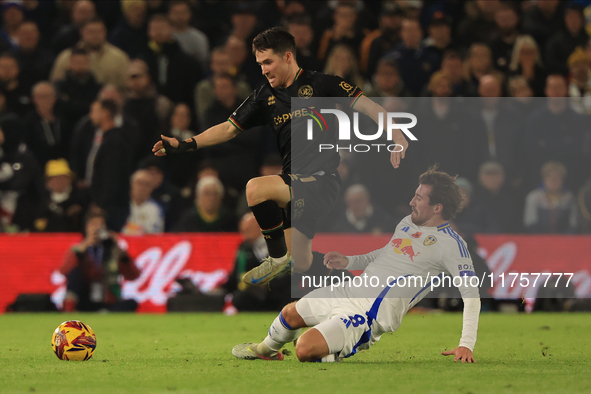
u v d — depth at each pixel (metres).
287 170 17.50
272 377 12.80
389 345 20.64
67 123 42.03
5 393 11.20
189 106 44.59
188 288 35.59
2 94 43.34
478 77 43.59
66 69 43.53
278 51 17.00
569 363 15.54
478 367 14.46
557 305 34.09
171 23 46.69
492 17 47.75
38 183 39.53
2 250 36.25
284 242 17.38
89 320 31.03
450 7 49.59
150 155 41.06
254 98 17.70
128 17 45.91
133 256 35.91
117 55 44.72
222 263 35.97
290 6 47.59
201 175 38.66
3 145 40.78
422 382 12.15
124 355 17.59
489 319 31.05
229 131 17.80
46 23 50.75
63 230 37.94
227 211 37.41
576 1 50.91
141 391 11.30
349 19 45.31
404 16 47.03
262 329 26.56
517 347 19.92
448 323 29.34
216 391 11.23
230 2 49.91
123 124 39.41
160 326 27.91
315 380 12.39
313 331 14.90
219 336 23.83
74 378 12.89
